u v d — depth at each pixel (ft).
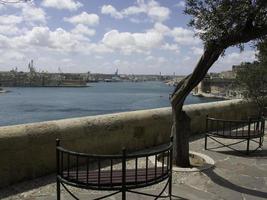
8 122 175.42
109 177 15.29
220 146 29.81
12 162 18.98
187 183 20.04
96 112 225.35
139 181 14.83
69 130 21.86
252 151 28.04
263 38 20.94
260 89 40.75
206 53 20.30
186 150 23.17
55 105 271.90
